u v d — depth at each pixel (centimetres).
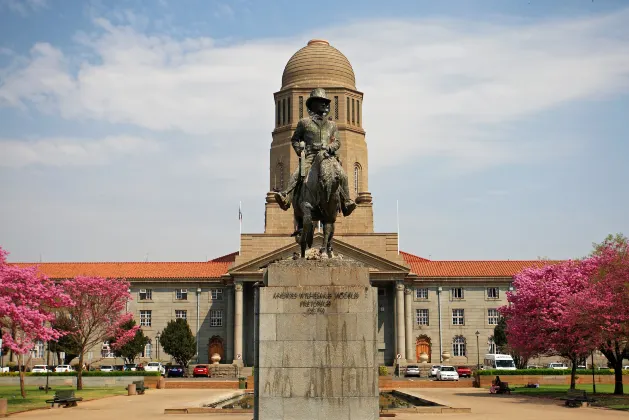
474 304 10662
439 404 4500
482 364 10494
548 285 6397
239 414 4138
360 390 2077
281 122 10581
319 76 10538
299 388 2077
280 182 10400
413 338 10231
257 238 9856
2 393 6153
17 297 5269
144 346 9912
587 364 10344
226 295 10594
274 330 2097
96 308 7494
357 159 10444
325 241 2264
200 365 9200
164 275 10756
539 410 4431
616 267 5494
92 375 7719
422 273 10781
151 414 4166
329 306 2108
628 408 4550
